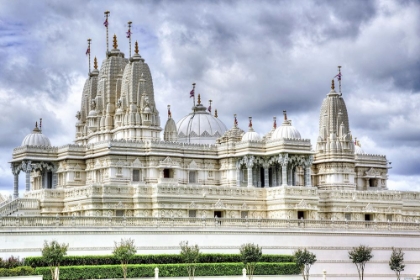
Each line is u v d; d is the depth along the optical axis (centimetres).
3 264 11219
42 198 16000
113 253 12075
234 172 17650
